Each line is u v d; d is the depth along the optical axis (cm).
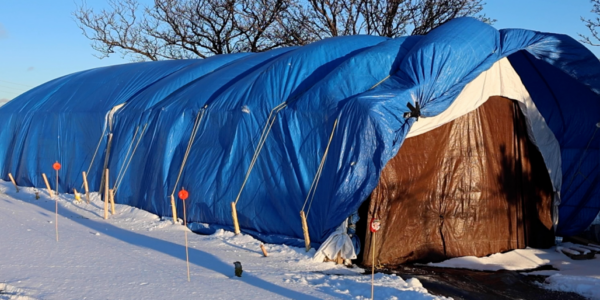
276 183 1192
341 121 1074
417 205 1148
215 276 875
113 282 808
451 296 887
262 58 1611
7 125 2077
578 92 1354
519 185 1309
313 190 1131
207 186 1316
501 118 1277
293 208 1157
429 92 1078
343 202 1030
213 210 1291
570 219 1437
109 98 1806
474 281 1002
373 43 1383
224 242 1185
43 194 1789
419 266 1109
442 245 1179
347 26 2998
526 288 984
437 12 2955
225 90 1435
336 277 908
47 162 1877
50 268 871
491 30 1184
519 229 1305
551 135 1334
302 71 1296
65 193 1792
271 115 1234
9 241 1057
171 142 1445
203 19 3375
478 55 1133
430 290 903
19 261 905
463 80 1114
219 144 1339
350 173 1028
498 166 1270
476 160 1230
